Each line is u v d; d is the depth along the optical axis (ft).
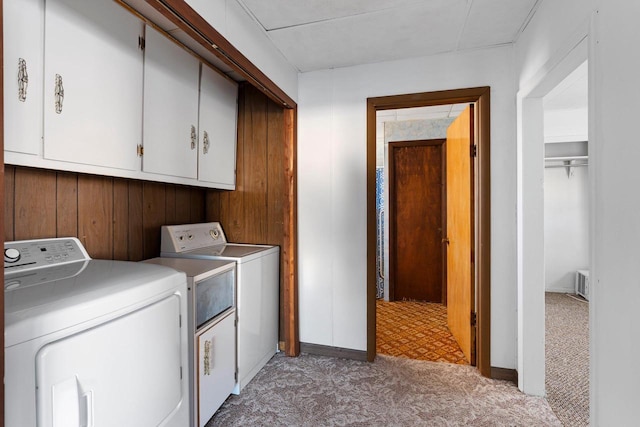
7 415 2.63
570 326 10.59
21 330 2.73
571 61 4.92
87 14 4.76
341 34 6.78
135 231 6.91
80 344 3.20
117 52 5.27
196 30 4.74
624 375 3.37
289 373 7.61
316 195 8.57
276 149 8.70
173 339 4.64
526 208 6.62
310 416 6.06
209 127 7.74
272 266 8.36
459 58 7.50
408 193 13.61
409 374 7.54
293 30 6.63
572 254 14.55
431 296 13.48
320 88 8.51
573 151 14.32
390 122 13.53
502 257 7.22
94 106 4.90
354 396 6.68
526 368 6.68
